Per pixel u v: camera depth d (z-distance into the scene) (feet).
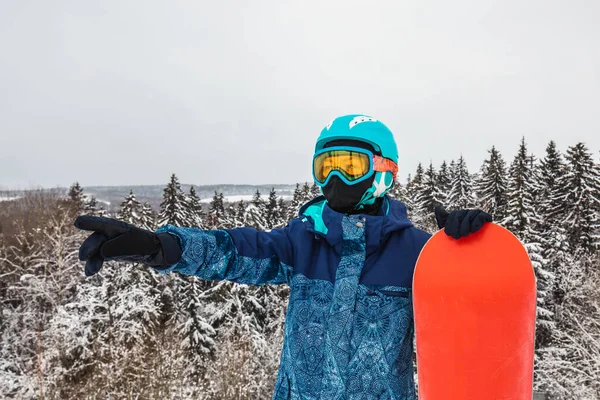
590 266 57.16
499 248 4.41
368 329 4.69
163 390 41.50
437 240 4.67
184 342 58.03
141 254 4.30
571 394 43.09
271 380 55.62
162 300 65.31
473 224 4.45
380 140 5.33
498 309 4.20
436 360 4.34
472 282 4.26
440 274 4.40
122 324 43.93
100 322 45.91
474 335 4.21
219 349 61.05
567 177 83.61
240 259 5.04
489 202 96.17
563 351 44.65
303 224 5.40
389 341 4.71
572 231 76.23
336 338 4.62
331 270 4.97
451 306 4.30
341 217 5.08
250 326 60.03
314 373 4.70
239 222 88.07
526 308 4.30
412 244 5.16
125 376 39.65
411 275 4.99
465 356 4.22
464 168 116.57
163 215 88.89
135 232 4.25
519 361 4.24
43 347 43.60
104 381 39.50
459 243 4.53
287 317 5.09
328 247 5.11
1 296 56.80
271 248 5.26
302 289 4.99
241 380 50.39
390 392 4.61
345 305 4.68
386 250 5.03
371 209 5.60
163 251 4.45
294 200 87.71
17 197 93.30
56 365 42.04
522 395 4.26
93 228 4.02
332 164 5.31
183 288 63.41
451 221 4.54
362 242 4.93
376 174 5.30
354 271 4.80
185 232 4.80
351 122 5.35
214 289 64.28
